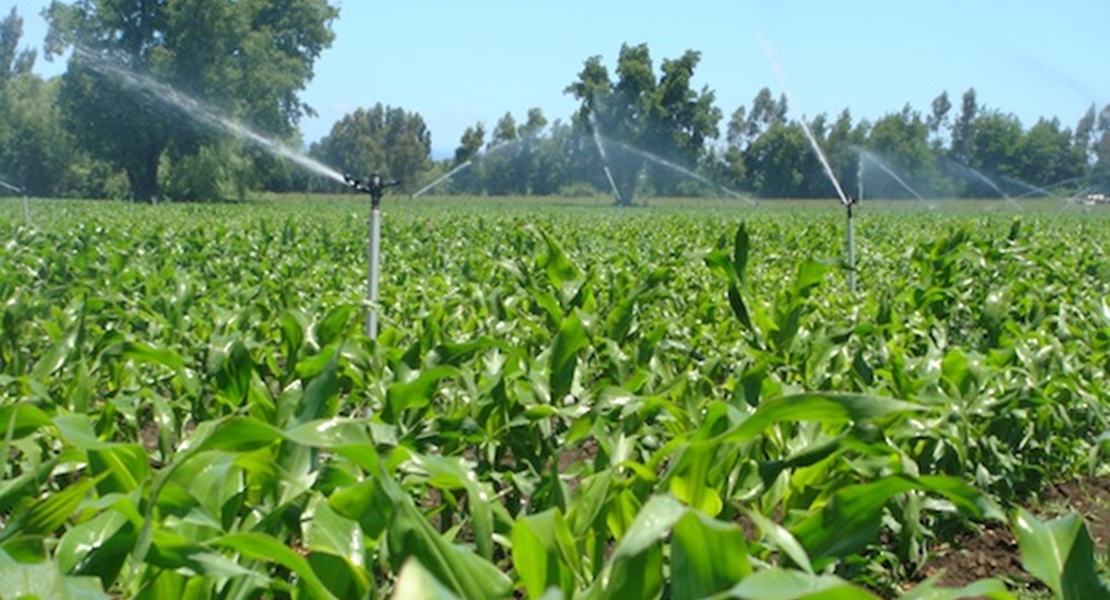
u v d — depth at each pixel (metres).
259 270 12.86
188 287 7.59
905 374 5.51
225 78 55.91
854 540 3.08
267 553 2.71
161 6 55.22
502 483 5.25
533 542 2.68
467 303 8.63
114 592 4.09
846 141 64.12
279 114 58.78
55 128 67.00
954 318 9.05
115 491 3.38
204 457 3.31
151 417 7.23
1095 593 2.66
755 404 4.63
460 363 5.49
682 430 4.64
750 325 5.66
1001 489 6.03
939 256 9.21
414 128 92.81
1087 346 7.81
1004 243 11.18
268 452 3.32
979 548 5.54
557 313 6.35
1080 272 13.42
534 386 5.09
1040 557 2.70
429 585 1.86
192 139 56.31
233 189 58.31
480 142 78.06
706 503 3.20
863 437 3.81
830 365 6.20
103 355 4.93
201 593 3.07
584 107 64.81
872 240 22.41
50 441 4.98
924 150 64.88
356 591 3.13
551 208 48.44
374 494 3.04
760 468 3.68
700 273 12.73
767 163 65.12
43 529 3.03
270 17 61.62
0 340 6.79
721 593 2.09
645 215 37.44
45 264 12.23
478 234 20.89
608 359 5.90
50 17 55.75
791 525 3.81
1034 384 6.02
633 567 2.57
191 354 7.29
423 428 4.50
